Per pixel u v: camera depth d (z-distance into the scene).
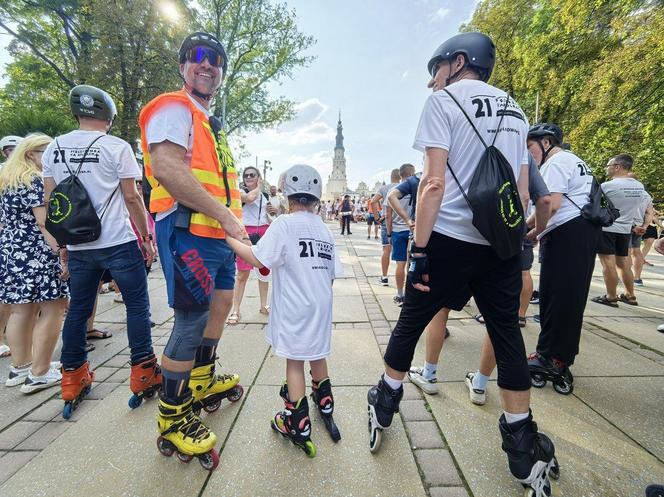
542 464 1.46
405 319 1.71
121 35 13.63
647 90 8.48
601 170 11.99
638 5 8.75
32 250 2.41
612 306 4.36
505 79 16.02
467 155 1.56
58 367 2.67
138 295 2.22
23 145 2.49
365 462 1.70
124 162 2.21
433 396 2.28
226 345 3.13
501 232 1.43
